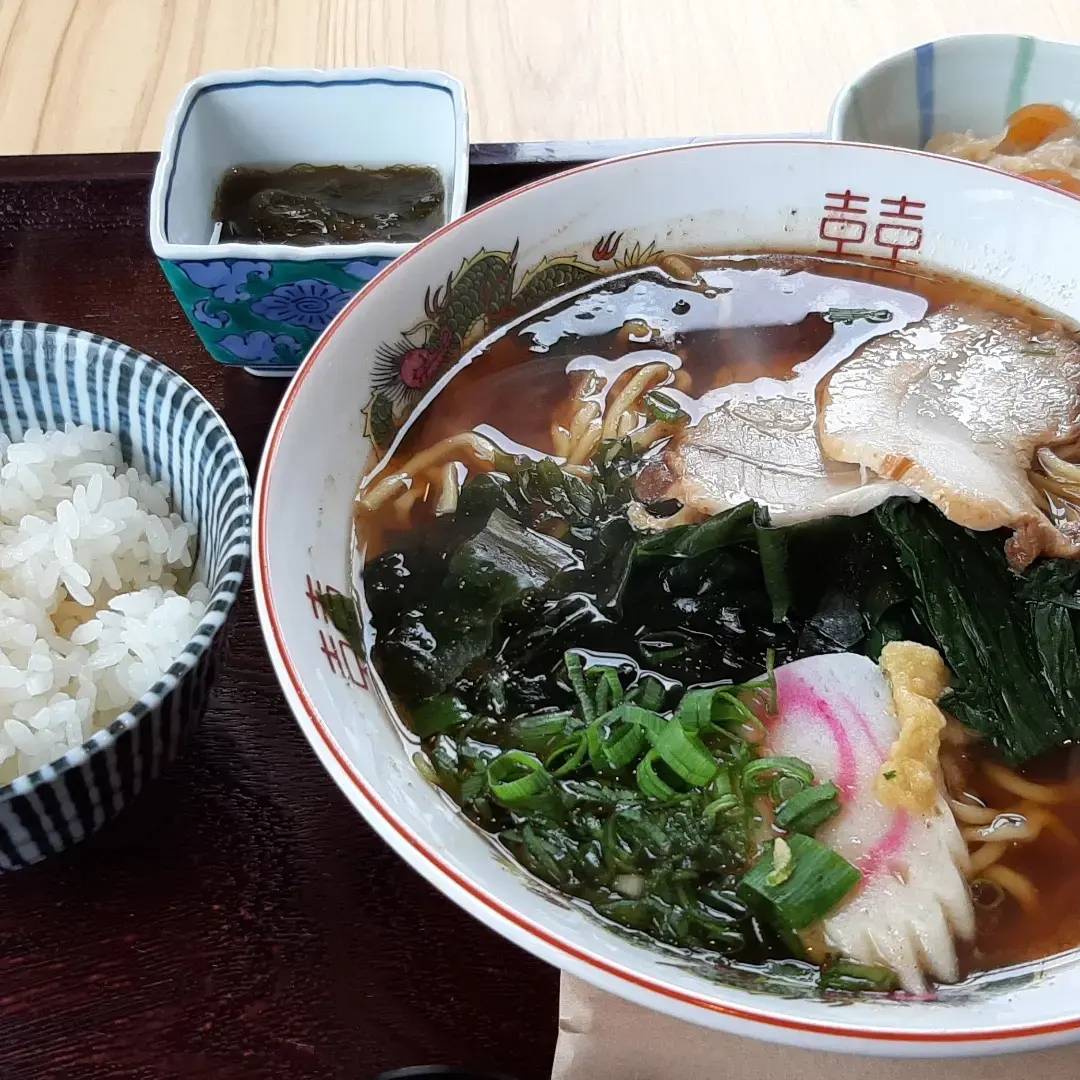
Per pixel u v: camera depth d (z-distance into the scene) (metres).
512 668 0.30
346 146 0.42
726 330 0.37
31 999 0.28
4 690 0.29
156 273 0.42
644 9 0.60
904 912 0.27
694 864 0.27
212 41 0.59
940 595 0.31
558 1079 0.27
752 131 0.53
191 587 0.32
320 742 0.25
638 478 0.34
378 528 0.32
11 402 0.34
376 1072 0.27
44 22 0.61
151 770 0.28
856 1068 0.26
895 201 0.36
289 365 0.39
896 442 0.32
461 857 0.25
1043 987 0.25
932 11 0.59
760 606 0.31
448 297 0.34
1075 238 0.34
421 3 0.61
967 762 0.30
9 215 0.43
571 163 0.44
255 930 0.29
